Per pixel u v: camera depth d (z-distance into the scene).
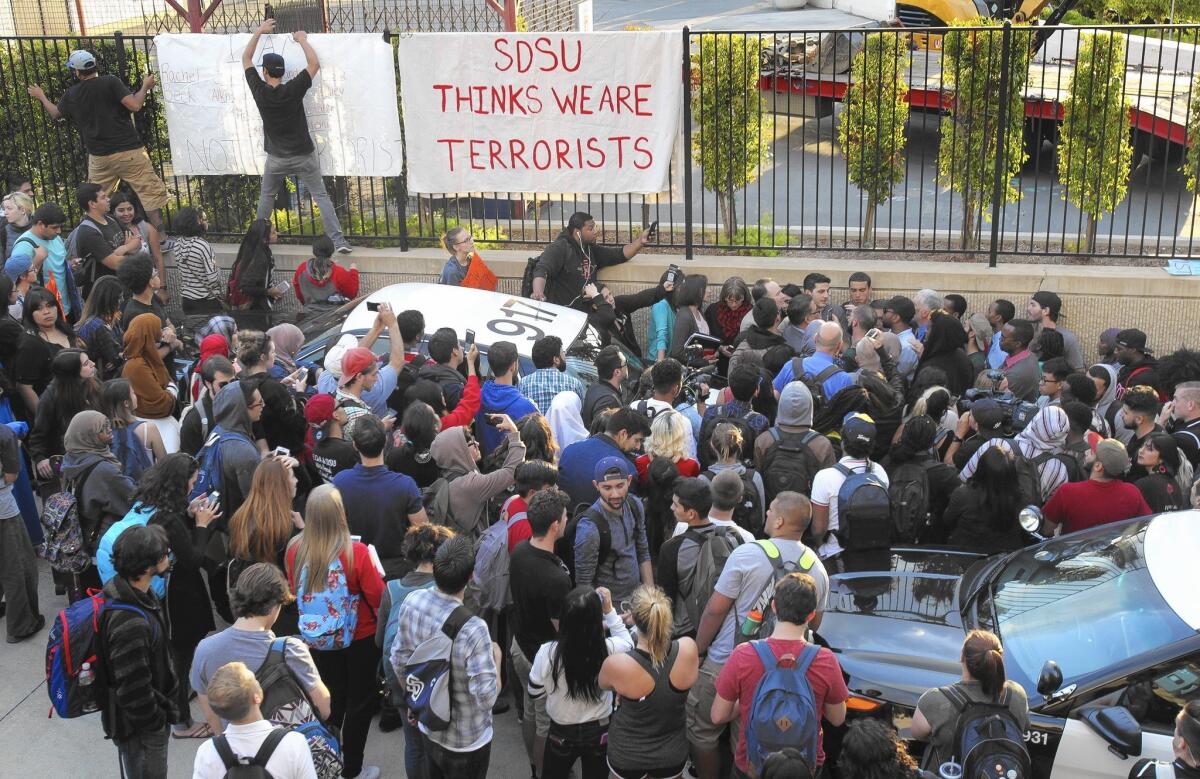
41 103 11.53
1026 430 6.88
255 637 4.59
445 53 10.35
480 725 4.83
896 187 13.99
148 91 11.42
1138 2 20.47
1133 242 11.09
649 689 4.66
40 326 7.94
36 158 11.81
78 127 10.92
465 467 6.21
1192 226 10.30
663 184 10.44
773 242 10.90
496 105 10.45
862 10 17.52
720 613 5.18
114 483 6.28
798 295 8.78
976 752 4.31
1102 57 10.12
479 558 5.80
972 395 7.73
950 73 10.62
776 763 3.93
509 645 6.23
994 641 4.45
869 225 10.95
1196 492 5.96
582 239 9.91
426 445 6.30
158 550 4.90
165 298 10.90
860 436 6.25
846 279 10.20
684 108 10.23
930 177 14.39
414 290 8.91
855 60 10.46
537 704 5.17
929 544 6.62
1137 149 14.29
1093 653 5.04
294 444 6.66
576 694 4.82
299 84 10.41
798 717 4.41
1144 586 5.25
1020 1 15.02
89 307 8.40
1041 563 5.80
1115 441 6.30
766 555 5.16
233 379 6.96
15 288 8.70
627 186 10.50
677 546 5.55
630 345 10.05
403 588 5.13
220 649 4.57
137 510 5.72
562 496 5.39
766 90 14.88
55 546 6.32
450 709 4.78
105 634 4.84
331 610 5.32
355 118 10.73
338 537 5.30
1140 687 4.83
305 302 10.05
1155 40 14.83
